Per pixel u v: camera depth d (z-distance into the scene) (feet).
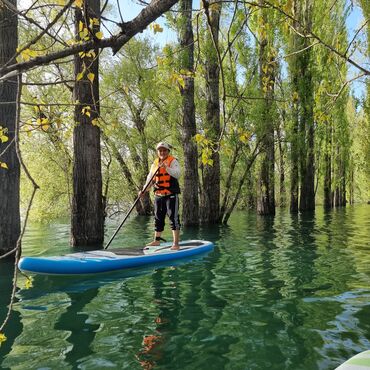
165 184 25.16
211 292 16.72
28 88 39.34
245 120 42.60
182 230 41.27
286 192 88.17
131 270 21.26
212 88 43.57
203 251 26.71
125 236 36.78
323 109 12.54
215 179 48.65
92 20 6.73
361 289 16.96
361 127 77.61
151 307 14.65
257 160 67.72
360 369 8.34
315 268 21.54
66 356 10.42
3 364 9.99
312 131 66.69
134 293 16.66
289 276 19.62
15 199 23.98
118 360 10.16
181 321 13.07
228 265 22.48
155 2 6.72
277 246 29.78
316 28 41.70
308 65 51.62
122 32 6.79
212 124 41.37
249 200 85.61
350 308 14.29
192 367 9.76
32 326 12.67
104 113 46.11
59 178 47.44
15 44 22.68
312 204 81.30
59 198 49.24
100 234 29.84
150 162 67.46
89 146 28.55
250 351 10.66
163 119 58.39
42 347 11.00
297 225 47.21
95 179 29.12
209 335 11.82
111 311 14.20
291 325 12.60
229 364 9.90
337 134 93.71
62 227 44.52
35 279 19.16
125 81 52.21
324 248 28.71
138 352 10.64
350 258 24.50
